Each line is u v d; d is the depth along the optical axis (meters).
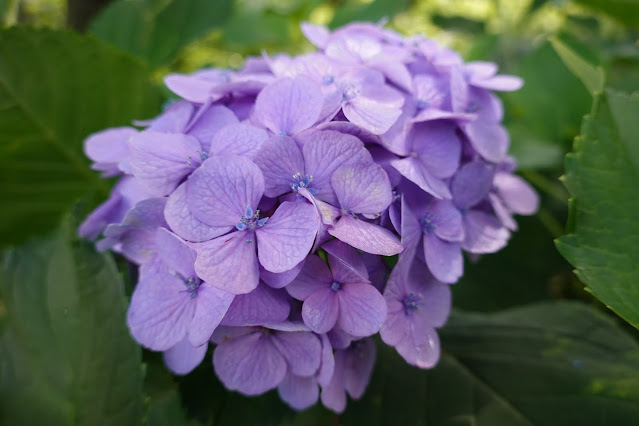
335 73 0.27
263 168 0.24
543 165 0.38
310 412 0.31
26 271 0.25
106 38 0.45
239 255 0.24
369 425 0.30
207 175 0.24
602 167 0.25
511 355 0.31
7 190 0.37
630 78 0.40
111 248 0.27
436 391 0.30
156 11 0.45
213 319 0.23
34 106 0.34
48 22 0.82
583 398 0.29
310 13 0.56
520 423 0.29
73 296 0.25
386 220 0.25
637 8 0.42
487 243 0.28
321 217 0.23
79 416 0.24
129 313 0.25
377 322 0.24
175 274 0.25
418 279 0.27
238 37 0.56
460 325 0.34
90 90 0.36
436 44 0.30
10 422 0.24
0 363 0.25
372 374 0.31
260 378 0.26
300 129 0.25
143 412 0.24
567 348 0.31
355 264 0.24
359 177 0.24
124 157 0.28
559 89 0.41
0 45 0.33
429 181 0.26
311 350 0.25
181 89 0.27
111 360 0.24
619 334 0.32
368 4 0.49
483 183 0.28
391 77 0.28
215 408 0.29
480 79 0.30
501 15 0.61
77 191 0.37
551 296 0.40
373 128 0.25
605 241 0.25
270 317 0.24
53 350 0.25
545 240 0.40
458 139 0.27
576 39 0.43
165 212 0.24
